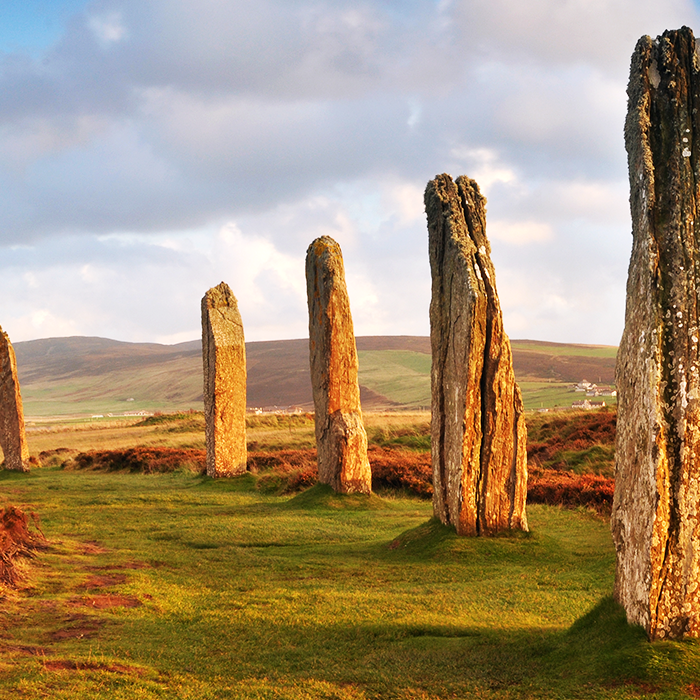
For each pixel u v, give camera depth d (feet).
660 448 22.76
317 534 55.88
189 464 107.96
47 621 30.32
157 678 24.03
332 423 73.46
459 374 48.49
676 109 25.75
